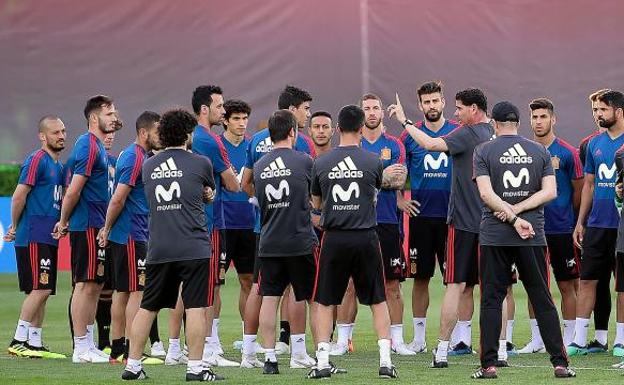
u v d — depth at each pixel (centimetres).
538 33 6438
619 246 3466
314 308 3297
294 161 3259
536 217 3081
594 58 6397
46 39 6738
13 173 7088
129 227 3550
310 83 6612
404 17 6512
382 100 6538
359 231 3100
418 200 4034
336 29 6575
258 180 3269
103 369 3416
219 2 6656
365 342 4222
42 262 3838
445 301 3416
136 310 3559
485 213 3119
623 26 6375
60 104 6762
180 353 3619
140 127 3572
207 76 6688
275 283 3294
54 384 3070
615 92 3775
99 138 3741
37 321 3859
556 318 3105
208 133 3591
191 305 3083
